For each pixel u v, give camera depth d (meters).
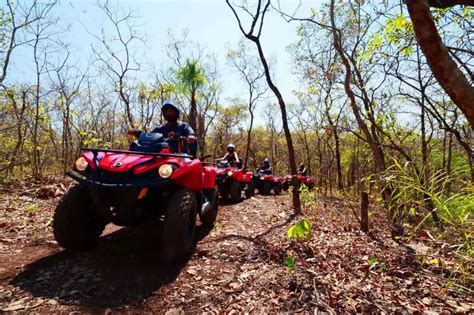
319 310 2.23
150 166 3.03
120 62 12.58
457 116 5.09
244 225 4.90
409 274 2.96
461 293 2.59
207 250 3.45
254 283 2.66
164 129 4.45
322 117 13.02
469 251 2.37
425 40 1.63
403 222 4.28
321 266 3.06
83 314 2.15
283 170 29.23
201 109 16.95
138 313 2.21
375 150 5.56
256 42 5.79
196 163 3.49
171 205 3.02
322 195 8.88
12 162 9.13
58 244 3.28
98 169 3.00
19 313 2.12
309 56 11.48
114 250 3.34
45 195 6.27
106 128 16.91
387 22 3.57
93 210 3.26
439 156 4.56
